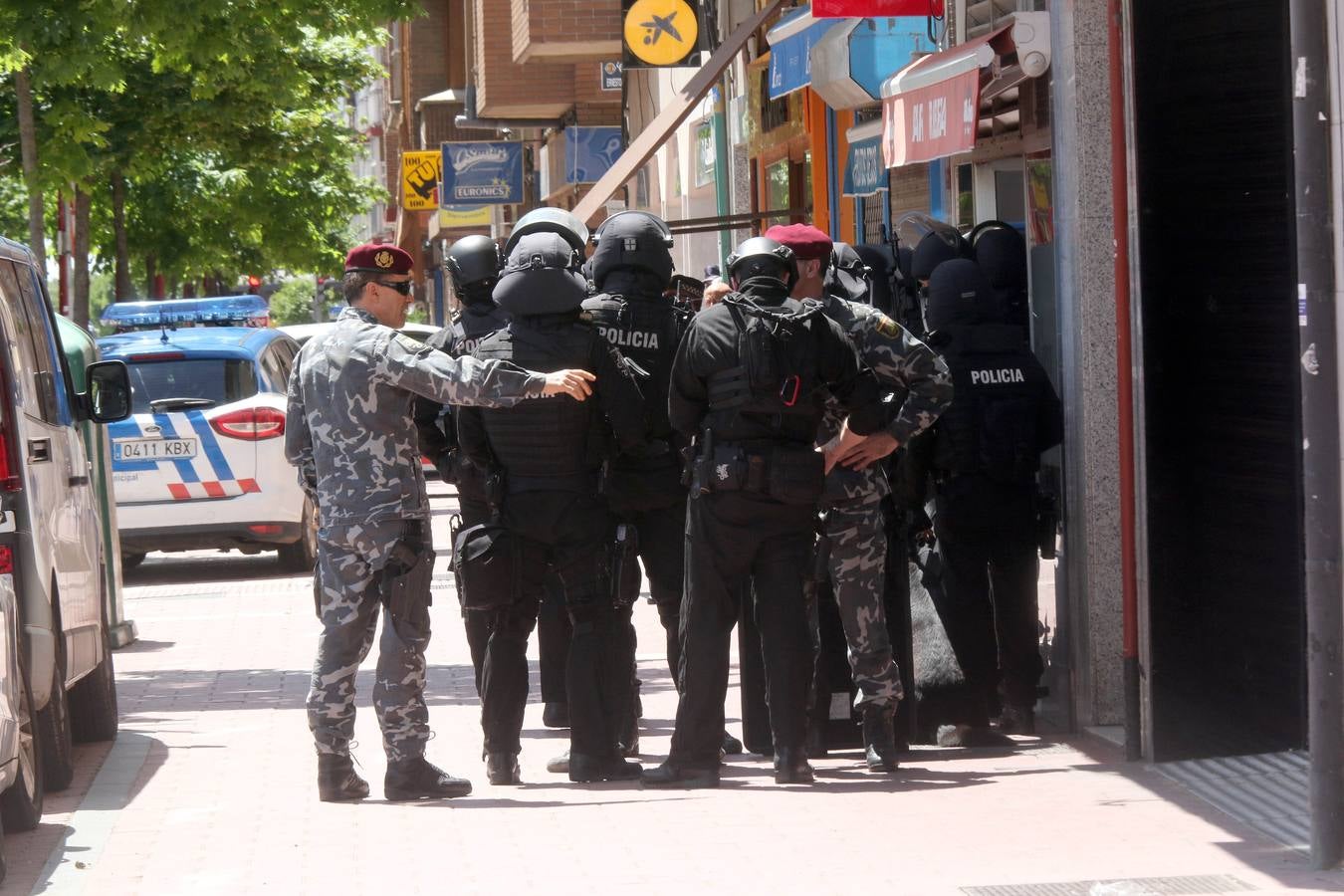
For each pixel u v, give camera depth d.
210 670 29.41
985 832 16.53
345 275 18.84
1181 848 15.78
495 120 75.75
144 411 42.62
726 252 50.88
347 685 18.84
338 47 75.12
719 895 14.63
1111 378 20.44
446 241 125.50
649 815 17.59
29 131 52.25
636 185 67.75
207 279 146.38
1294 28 14.67
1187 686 19.17
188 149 69.12
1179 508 19.11
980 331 20.52
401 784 18.84
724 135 50.88
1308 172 14.61
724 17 46.12
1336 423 14.74
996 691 20.98
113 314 57.81
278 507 42.91
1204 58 18.77
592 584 19.23
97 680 22.81
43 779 19.80
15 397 18.97
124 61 63.19
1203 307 18.91
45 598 18.88
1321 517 14.79
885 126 24.69
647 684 26.73
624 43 44.00
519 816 17.81
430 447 20.94
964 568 20.70
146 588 42.75
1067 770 19.17
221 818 18.38
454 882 15.33
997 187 26.44
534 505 18.92
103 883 15.87
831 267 20.16
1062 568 20.98
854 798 18.08
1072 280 20.42
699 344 18.36
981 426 20.33
